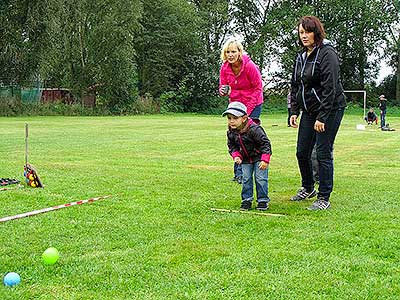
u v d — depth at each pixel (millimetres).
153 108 41219
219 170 8703
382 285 3457
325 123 5656
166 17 44031
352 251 4176
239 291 3338
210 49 49031
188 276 3605
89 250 4191
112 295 3295
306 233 4699
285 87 48375
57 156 10523
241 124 5590
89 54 37781
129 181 7492
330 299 3229
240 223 5082
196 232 4746
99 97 39438
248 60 7070
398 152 11820
